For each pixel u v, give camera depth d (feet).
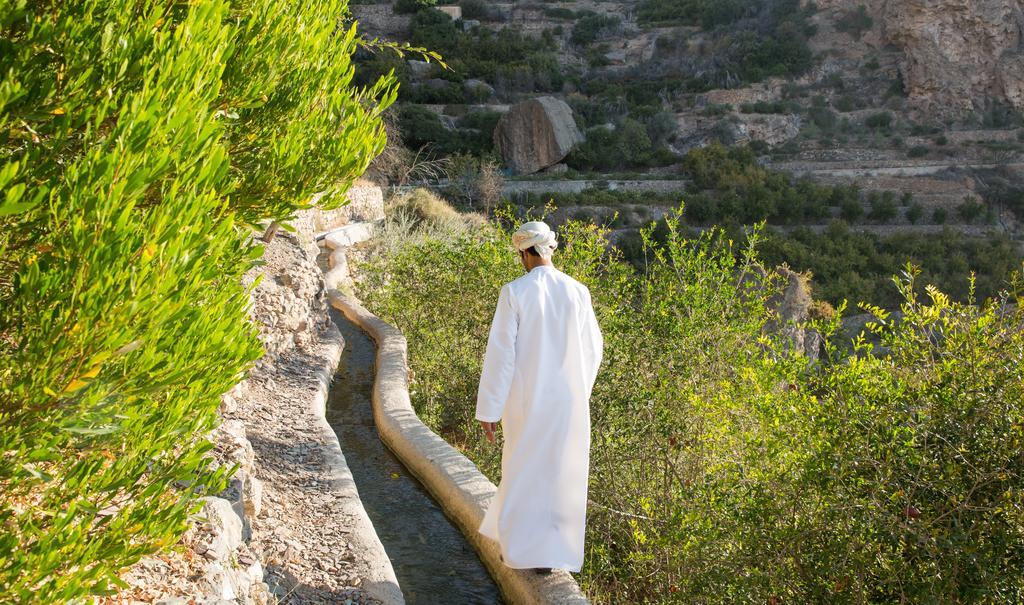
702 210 131.03
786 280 19.54
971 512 11.34
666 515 15.60
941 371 12.12
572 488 11.12
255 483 13.33
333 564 12.42
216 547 9.68
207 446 6.42
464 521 14.98
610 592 16.83
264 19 8.55
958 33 187.32
